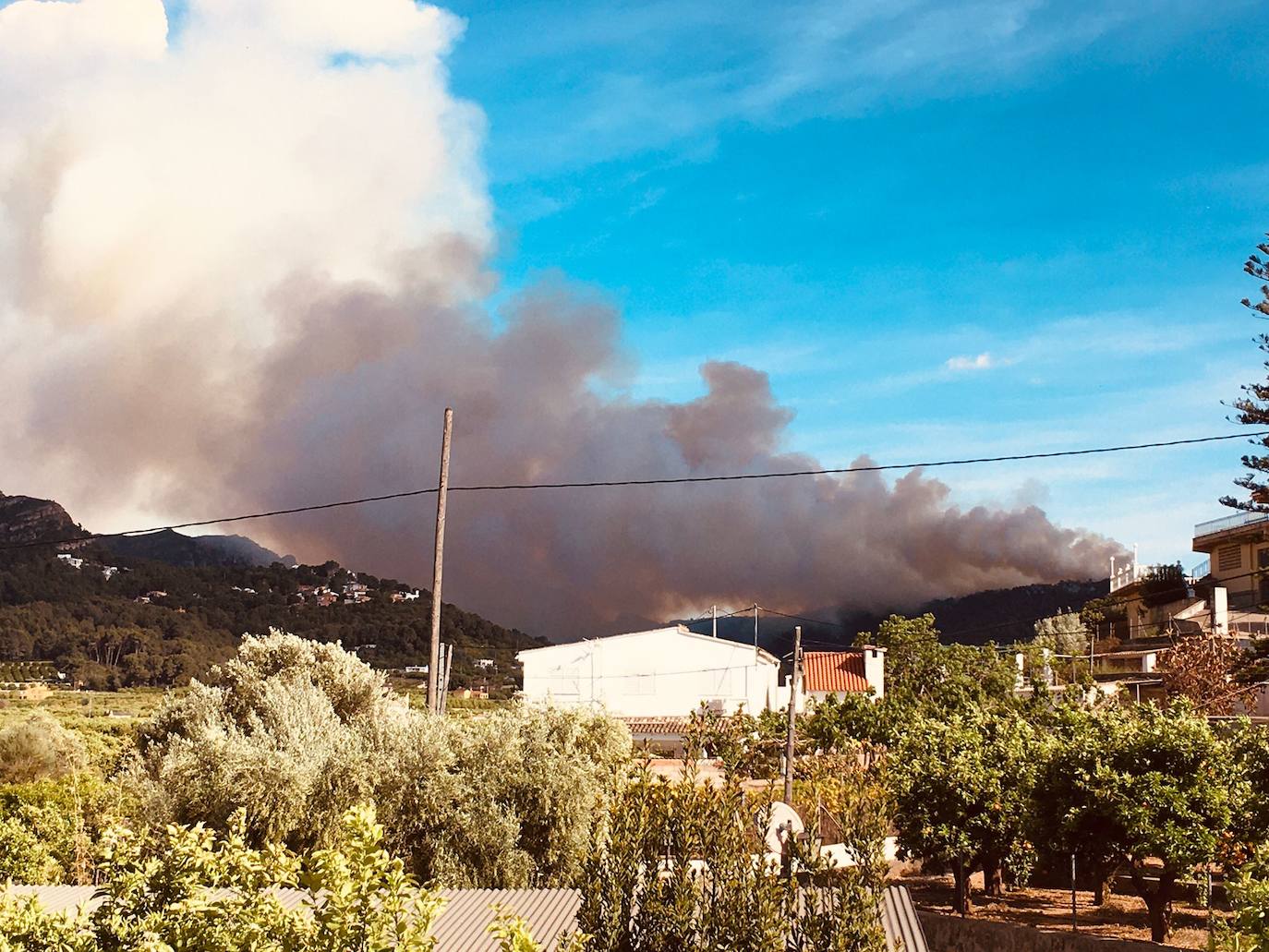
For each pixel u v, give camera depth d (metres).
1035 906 30.75
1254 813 23.27
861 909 10.06
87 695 116.38
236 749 21.83
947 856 29.19
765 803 11.41
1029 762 28.84
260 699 26.28
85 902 9.59
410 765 22.50
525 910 16.11
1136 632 73.81
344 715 28.86
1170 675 48.97
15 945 9.23
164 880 9.43
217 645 144.88
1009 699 53.75
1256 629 57.22
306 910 8.93
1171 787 23.31
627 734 26.69
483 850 22.17
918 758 31.47
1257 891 13.42
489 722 24.31
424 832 22.30
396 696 31.05
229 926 9.06
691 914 10.46
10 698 110.50
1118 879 33.78
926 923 27.72
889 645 70.12
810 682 81.50
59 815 29.66
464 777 23.06
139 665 132.25
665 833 10.99
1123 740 24.59
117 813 26.64
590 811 23.02
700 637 77.06
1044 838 25.38
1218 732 26.69
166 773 21.88
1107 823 24.31
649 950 10.53
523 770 23.44
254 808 21.34
